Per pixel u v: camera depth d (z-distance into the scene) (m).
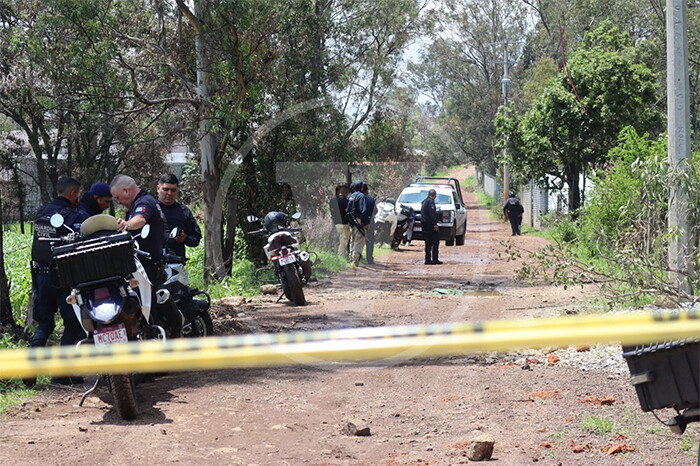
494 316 7.96
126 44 14.98
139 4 15.60
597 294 10.80
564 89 28.80
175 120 19.17
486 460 4.58
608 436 5.04
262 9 14.21
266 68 14.42
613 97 27.98
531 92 50.62
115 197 7.20
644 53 35.53
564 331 1.32
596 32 30.69
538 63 52.19
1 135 38.84
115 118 21.69
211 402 6.10
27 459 4.50
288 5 15.86
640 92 28.08
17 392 6.44
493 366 7.07
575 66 28.67
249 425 5.44
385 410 5.79
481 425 5.32
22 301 10.58
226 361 1.25
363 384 6.51
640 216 8.99
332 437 5.15
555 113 28.53
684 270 8.68
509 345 1.36
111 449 4.77
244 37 14.13
